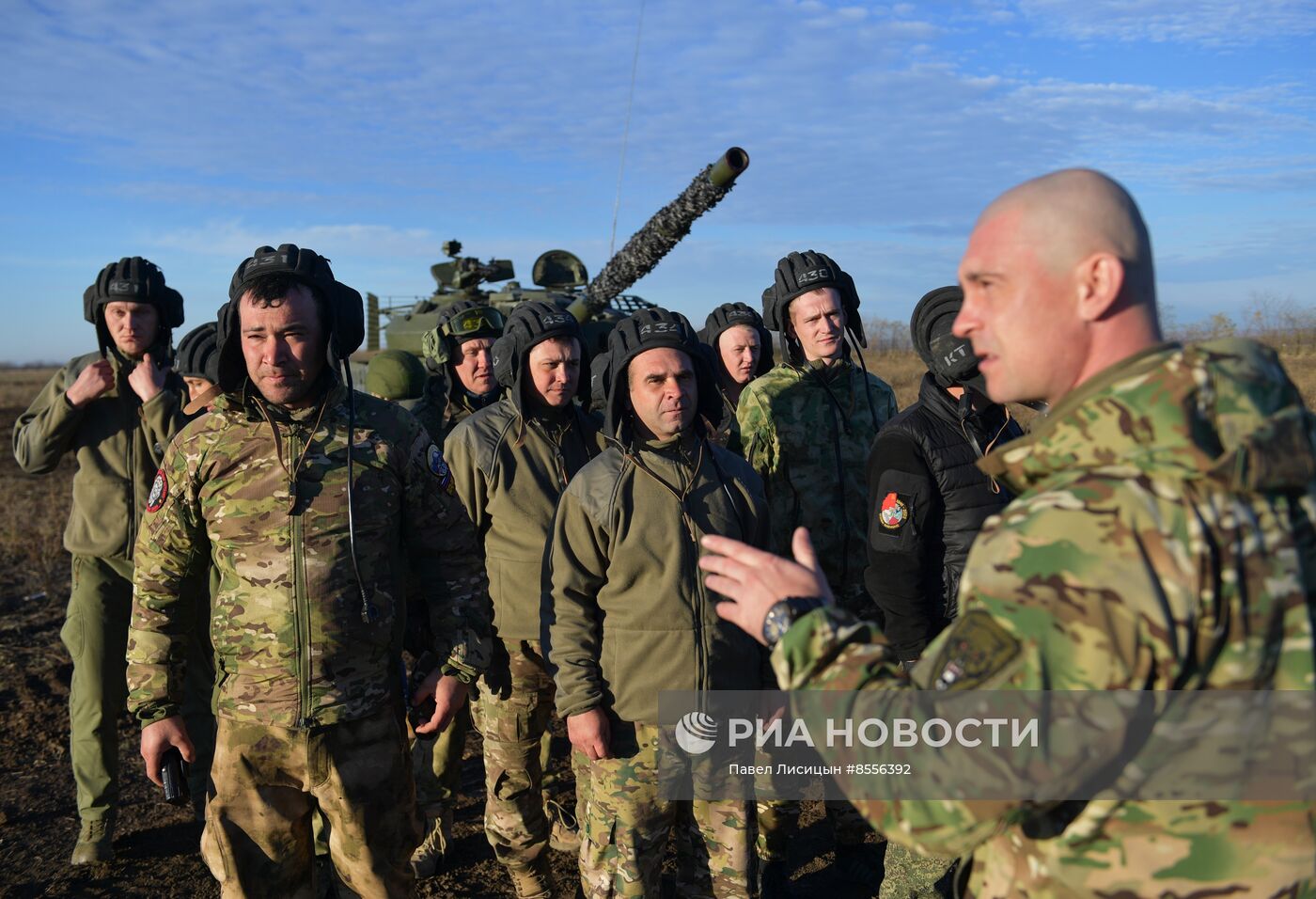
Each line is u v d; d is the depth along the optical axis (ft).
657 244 21.20
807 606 5.32
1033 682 4.27
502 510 12.42
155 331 14.38
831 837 14.38
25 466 14.14
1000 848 5.06
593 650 10.23
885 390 14.76
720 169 19.45
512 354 12.58
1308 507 4.55
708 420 10.96
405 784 9.71
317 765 9.21
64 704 18.95
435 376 17.31
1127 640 4.17
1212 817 4.45
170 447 9.73
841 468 13.92
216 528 9.34
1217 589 4.24
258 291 9.07
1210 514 4.27
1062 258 4.67
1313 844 4.51
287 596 9.15
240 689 9.24
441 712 10.04
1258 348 4.68
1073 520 4.34
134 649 9.55
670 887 13.07
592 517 10.10
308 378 9.43
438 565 10.06
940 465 10.50
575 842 14.12
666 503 10.09
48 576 26.35
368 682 9.43
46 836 14.56
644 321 10.21
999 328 4.89
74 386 13.88
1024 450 4.83
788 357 14.35
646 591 9.95
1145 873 4.55
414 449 9.87
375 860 9.46
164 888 13.32
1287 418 4.41
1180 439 4.34
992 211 4.97
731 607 5.56
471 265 34.19
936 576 10.69
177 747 9.51
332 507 9.30
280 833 9.33
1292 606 4.37
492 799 12.34
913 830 4.71
